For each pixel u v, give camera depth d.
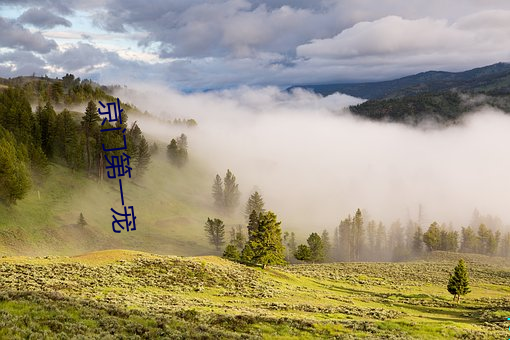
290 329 27.66
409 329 31.19
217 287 52.84
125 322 23.38
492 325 38.66
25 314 21.67
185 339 21.61
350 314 41.78
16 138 141.12
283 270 88.56
